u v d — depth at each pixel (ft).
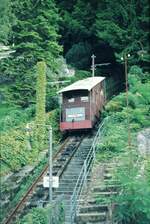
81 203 105.19
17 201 109.09
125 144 132.67
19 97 159.94
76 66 217.97
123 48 206.28
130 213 95.20
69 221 98.73
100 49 224.33
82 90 157.99
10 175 115.75
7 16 130.11
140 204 94.32
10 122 136.26
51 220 89.61
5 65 160.97
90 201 105.19
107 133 143.13
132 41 203.31
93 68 181.06
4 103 156.46
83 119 156.46
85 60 220.64
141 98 160.97
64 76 192.34
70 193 113.09
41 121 142.41
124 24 208.23
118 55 200.75
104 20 211.41
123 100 164.45
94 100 161.99
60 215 95.35
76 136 157.07
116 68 225.15
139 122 148.56
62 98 159.22
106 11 212.23
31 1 170.81
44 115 143.43
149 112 156.46
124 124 148.56
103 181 112.37
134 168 103.35
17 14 168.55
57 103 167.32
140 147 132.87
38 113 143.02
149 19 204.54
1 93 160.66
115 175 108.58
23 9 169.37
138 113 149.38
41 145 138.92
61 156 136.56
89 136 155.74
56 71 172.86
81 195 108.06
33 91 160.45
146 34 202.08
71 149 141.79
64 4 228.84
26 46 163.43
